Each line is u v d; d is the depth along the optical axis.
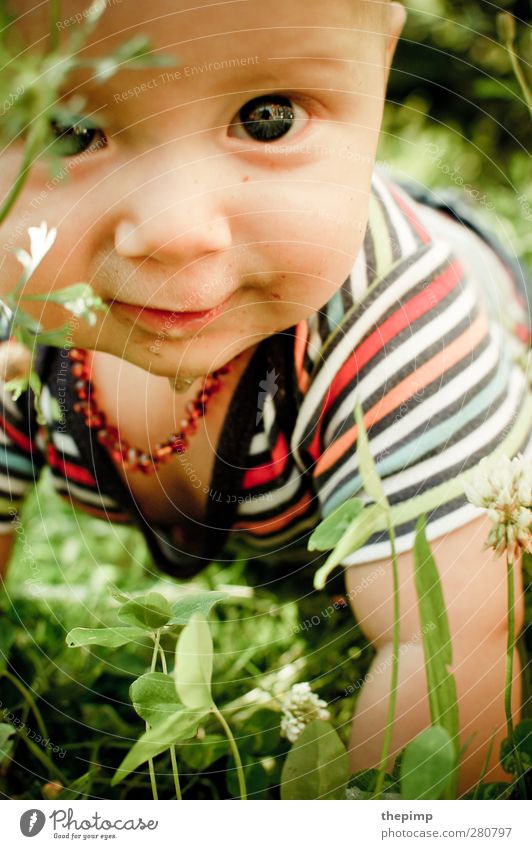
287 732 0.27
